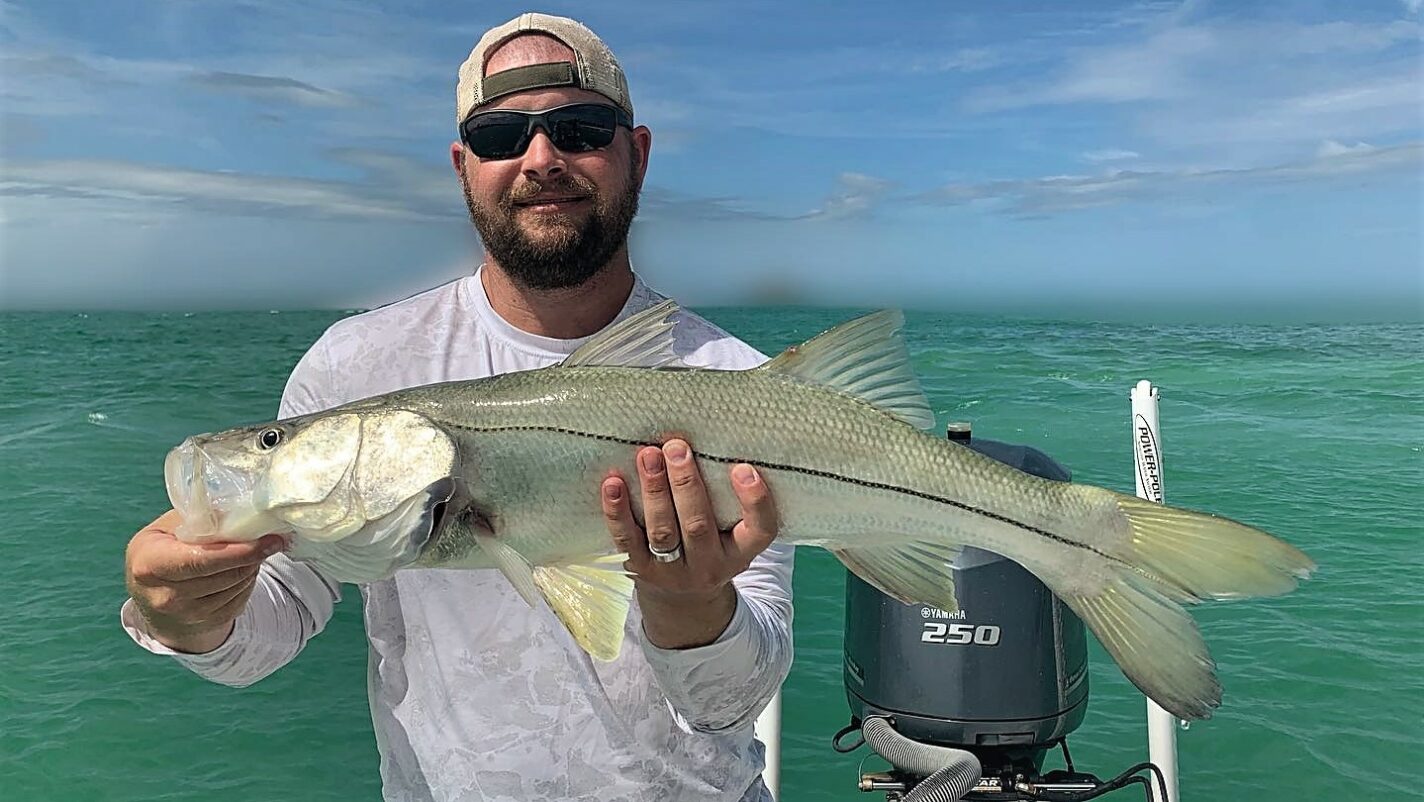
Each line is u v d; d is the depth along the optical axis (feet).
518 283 2.82
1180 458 12.67
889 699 3.60
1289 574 2.47
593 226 2.76
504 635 2.69
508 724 2.68
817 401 2.56
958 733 3.51
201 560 2.13
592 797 2.68
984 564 3.53
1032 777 3.51
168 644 2.39
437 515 2.40
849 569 2.65
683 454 2.28
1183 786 5.32
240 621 2.53
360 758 6.23
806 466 2.52
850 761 5.63
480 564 2.50
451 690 2.70
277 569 2.73
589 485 2.46
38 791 5.84
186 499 2.33
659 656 2.49
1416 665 6.48
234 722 6.58
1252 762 5.52
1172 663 2.52
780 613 2.87
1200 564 2.53
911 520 2.60
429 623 2.72
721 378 2.54
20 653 7.59
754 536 2.39
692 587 2.37
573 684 2.68
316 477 2.34
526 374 2.54
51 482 12.96
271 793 5.85
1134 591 2.59
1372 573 8.23
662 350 2.63
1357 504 10.39
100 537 10.59
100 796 5.85
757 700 2.64
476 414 2.47
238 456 2.35
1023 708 3.49
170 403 19.98
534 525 2.47
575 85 2.73
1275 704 6.05
